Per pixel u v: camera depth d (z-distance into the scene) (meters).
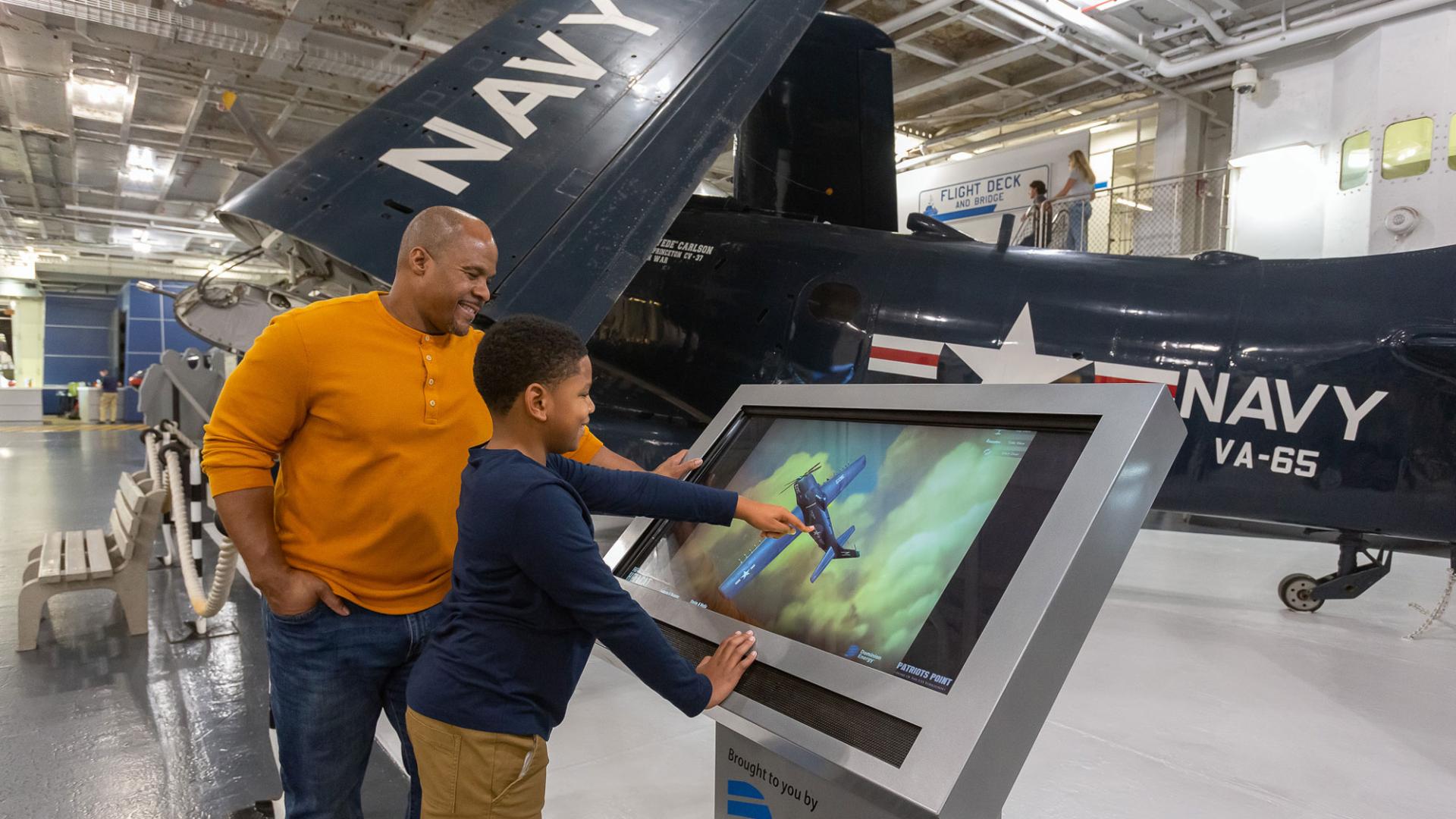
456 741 1.17
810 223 4.31
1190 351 3.41
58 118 10.83
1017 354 3.56
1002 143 13.48
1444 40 7.32
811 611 1.15
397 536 1.50
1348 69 8.22
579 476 1.31
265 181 2.52
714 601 1.29
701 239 4.38
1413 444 3.11
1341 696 2.94
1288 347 3.29
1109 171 12.96
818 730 0.99
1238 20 8.59
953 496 1.11
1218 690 3.00
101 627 3.74
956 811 0.82
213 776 2.36
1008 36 9.04
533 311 2.22
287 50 8.20
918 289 3.78
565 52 2.99
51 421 23.50
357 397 1.45
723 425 1.58
